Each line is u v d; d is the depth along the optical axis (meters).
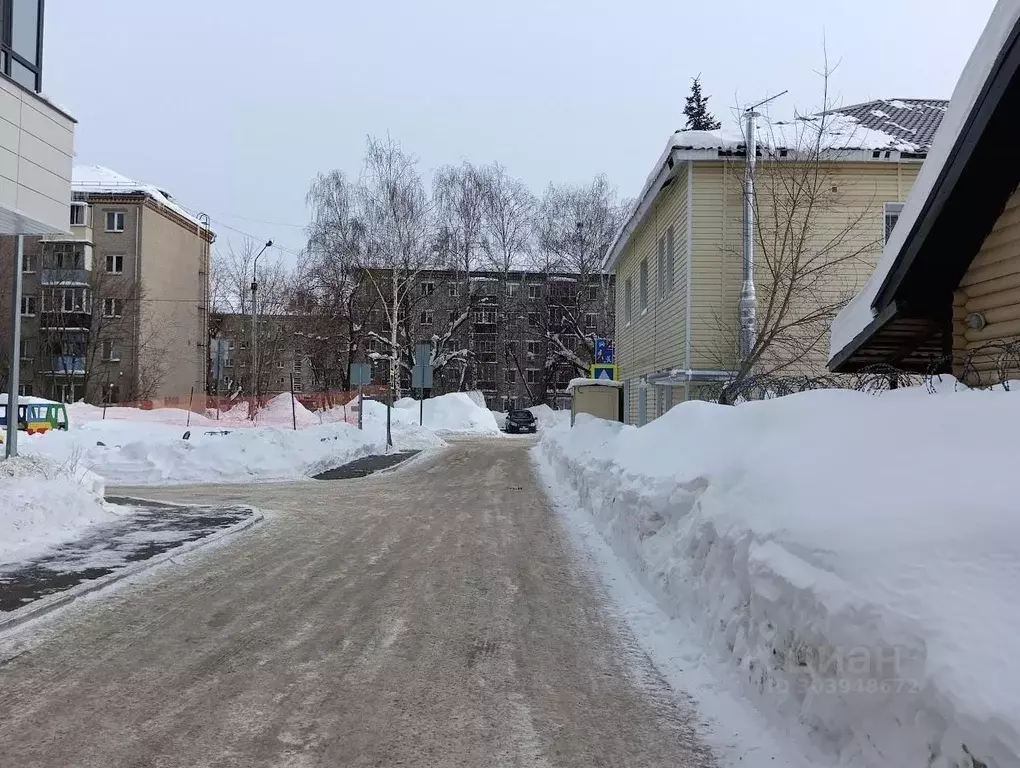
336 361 47.41
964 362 7.44
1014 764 2.46
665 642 5.73
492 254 51.03
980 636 2.86
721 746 4.03
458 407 46.41
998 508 3.40
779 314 13.82
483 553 9.05
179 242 52.78
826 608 3.69
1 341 42.31
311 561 8.53
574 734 4.18
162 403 42.03
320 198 44.47
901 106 21.83
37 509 9.53
